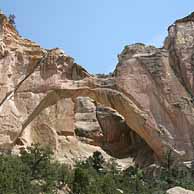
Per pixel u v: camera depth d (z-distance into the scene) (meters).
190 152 55.78
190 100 57.88
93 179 40.75
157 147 57.75
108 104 60.28
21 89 58.34
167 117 57.84
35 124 62.25
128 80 59.25
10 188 34.84
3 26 58.50
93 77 60.25
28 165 40.94
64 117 66.19
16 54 58.94
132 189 43.47
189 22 61.53
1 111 56.62
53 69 59.34
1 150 55.16
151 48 61.09
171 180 47.75
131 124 60.50
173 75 59.16
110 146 74.12
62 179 40.62
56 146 61.72
